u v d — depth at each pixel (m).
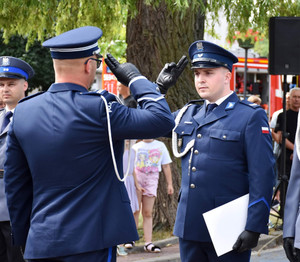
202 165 3.86
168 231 7.73
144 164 6.92
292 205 3.45
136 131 2.82
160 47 7.72
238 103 3.92
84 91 2.93
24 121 2.91
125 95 6.01
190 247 3.90
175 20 7.73
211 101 3.96
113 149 2.88
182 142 4.02
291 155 8.91
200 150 3.89
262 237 7.26
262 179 3.69
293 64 7.41
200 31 7.96
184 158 4.00
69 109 2.84
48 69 22.75
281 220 8.20
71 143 2.81
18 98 4.88
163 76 3.20
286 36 7.42
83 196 2.81
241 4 8.63
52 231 2.78
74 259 2.77
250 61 22.06
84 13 9.28
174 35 7.75
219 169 3.80
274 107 22.31
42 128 2.86
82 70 2.93
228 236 3.70
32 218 2.89
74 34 2.94
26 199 3.04
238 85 21.88
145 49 7.76
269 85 22.33
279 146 8.99
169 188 7.14
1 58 4.87
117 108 2.84
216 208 3.73
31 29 9.54
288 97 9.11
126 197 2.94
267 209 3.70
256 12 8.92
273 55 7.47
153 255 6.76
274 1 8.91
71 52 2.89
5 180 3.02
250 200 3.70
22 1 7.84
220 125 3.86
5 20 9.05
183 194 3.94
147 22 7.73
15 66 4.85
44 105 2.89
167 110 2.88
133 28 7.83
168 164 7.13
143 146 6.95
